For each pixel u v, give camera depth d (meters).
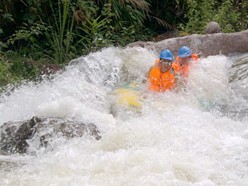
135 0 11.64
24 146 6.43
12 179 5.45
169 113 7.48
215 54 9.91
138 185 5.20
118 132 6.45
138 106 7.68
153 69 8.28
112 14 11.02
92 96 7.97
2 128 6.75
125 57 9.44
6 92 8.40
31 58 10.09
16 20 10.80
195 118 7.27
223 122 7.24
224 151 6.15
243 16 12.73
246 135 6.73
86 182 5.31
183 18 13.20
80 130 6.49
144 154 5.79
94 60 9.38
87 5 10.96
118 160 5.69
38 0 10.59
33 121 6.61
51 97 7.89
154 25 13.12
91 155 5.97
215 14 12.28
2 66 9.07
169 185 5.22
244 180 5.48
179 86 8.32
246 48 9.99
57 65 9.94
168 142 6.26
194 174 5.48
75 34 10.85
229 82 8.79
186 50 8.51
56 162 5.82
